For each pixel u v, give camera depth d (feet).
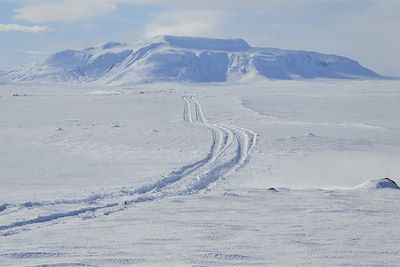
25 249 33.01
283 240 36.11
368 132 169.48
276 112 262.88
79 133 156.76
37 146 132.36
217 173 90.68
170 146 130.72
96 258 30.42
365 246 34.32
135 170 92.02
